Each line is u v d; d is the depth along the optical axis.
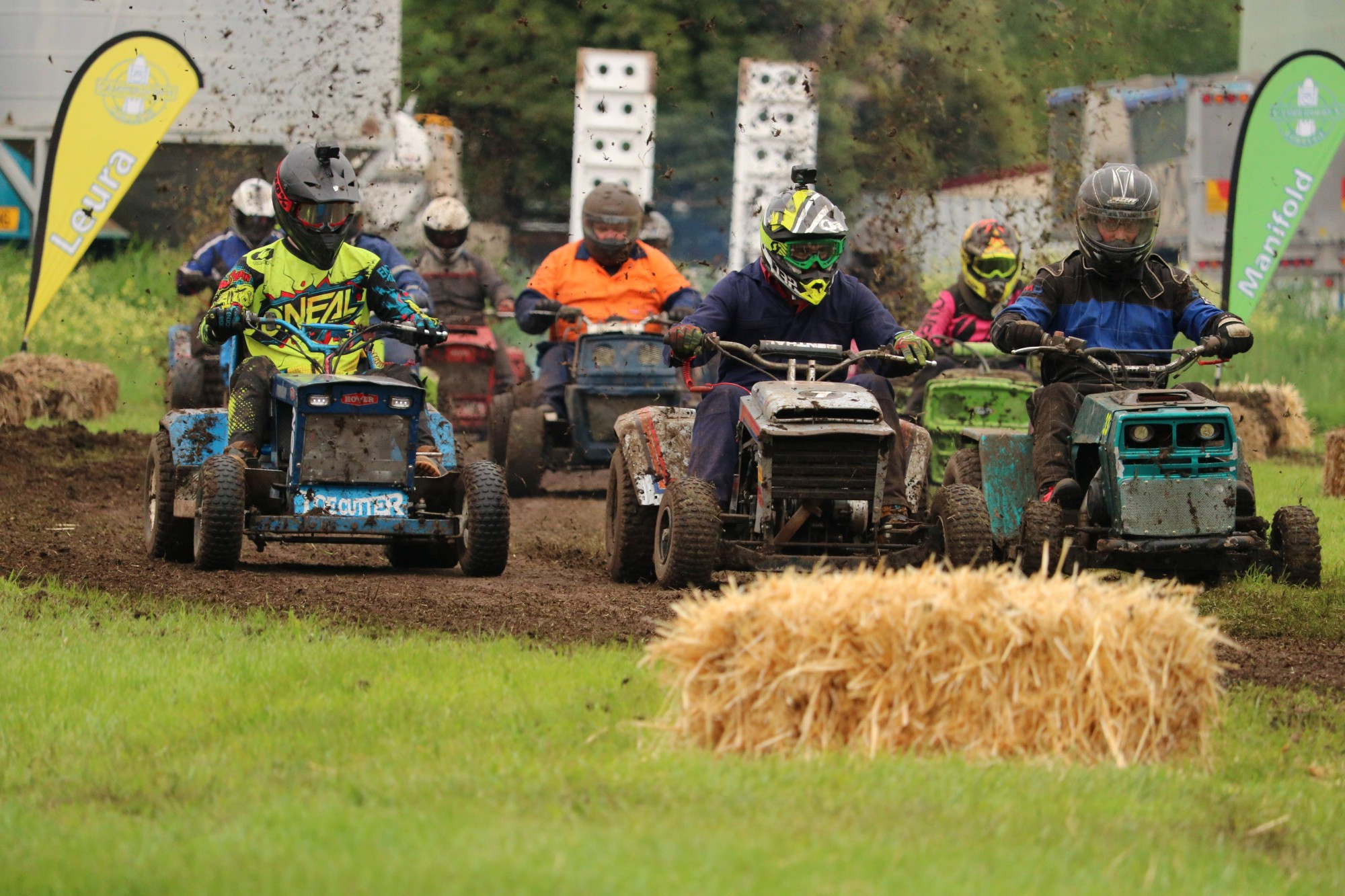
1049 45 99.69
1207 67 109.31
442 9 106.38
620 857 14.30
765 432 30.64
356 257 37.00
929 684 17.95
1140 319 34.94
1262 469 61.25
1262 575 32.44
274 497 34.81
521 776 17.31
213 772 18.12
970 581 18.05
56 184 67.31
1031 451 34.38
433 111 105.06
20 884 14.16
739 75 89.81
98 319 91.62
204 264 56.19
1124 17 106.81
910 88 93.88
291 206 35.84
